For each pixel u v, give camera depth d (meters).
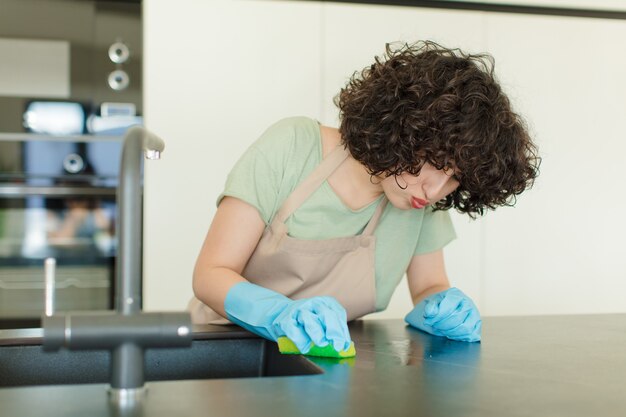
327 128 1.39
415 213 1.42
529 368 0.97
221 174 2.64
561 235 2.89
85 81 2.64
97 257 2.67
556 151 2.88
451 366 0.98
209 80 2.63
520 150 1.21
